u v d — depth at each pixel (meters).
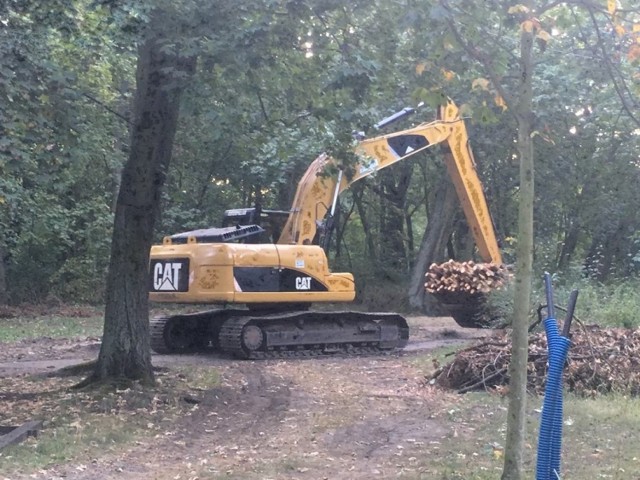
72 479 7.99
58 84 10.70
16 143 10.15
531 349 12.74
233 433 10.27
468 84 8.17
